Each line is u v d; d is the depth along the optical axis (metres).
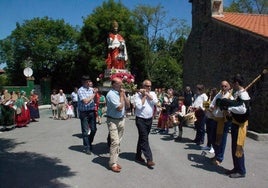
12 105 14.82
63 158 8.40
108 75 20.84
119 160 8.17
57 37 45.25
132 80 14.91
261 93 14.40
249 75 16.03
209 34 21.42
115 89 7.46
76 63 42.28
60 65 44.53
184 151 9.30
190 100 12.75
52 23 45.00
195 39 24.14
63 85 44.91
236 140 6.88
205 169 7.45
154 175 6.95
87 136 8.86
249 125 15.02
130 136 11.90
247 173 7.18
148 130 7.73
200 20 23.03
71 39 46.12
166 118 12.80
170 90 13.02
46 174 6.99
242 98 6.79
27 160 8.23
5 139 11.57
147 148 7.65
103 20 38.50
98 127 14.41
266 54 14.50
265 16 22.88
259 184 6.45
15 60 45.16
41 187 6.18
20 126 15.21
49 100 37.12
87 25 38.75
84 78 8.81
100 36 39.03
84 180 6.60
